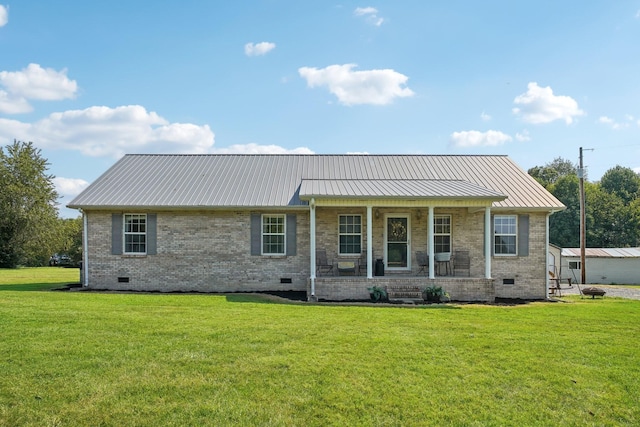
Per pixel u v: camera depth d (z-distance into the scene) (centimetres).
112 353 771
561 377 695
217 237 1844
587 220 5547
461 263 1845
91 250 1844
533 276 1861
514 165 2234
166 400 591
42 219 4597
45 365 705
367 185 1822
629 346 885
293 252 1847
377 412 569
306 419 548
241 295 1658
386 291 1638
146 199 1838
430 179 2009
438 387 648
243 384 646
